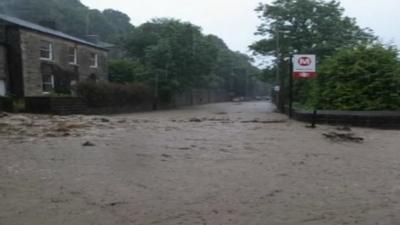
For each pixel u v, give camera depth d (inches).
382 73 620.4
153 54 1791.3
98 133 449.7
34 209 186.5
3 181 232.1
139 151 333.4
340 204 199.5
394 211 189.8
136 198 204.8
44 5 2362.2
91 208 189.0
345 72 645.3
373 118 553.9
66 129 484.4
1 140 384.2
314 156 323.6
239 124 604.7
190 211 186.9
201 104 2498.8
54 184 227.5
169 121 677.3
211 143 384.5
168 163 288.0
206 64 1931.6
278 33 1373.0
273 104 2203.5
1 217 176.2
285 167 281.0
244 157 315.3
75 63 1364.4
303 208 192.9
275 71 1439.5
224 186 229.5
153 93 1715.1
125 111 1393.9
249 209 190.7
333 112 589.0
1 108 859.4
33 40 1155.9
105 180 237.6
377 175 260.4
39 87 1180.5
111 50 2500.0
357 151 349.7
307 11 1336.1
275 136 441.4
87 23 2493.8
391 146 378.9
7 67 1106.7
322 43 1315.2
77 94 1149.7
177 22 1930.4
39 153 315.9
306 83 981.8
